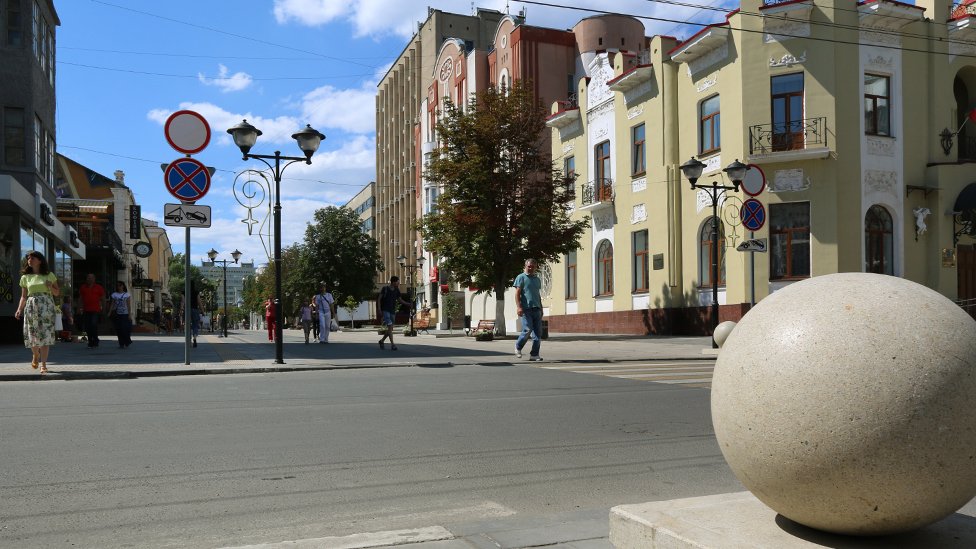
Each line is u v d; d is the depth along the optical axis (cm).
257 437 628
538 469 528
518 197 2505
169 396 877
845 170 2153
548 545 352
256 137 1322
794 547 299
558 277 3281
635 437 646
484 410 785
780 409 296
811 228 2141
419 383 1029
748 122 2197
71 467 515
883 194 2203
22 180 2189
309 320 2206
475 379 1085
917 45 2283
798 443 290
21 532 378
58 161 5488
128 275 5500
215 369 1174
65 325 2684
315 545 346
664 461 558
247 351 1728
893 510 284
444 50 5228
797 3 2133
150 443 598
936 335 286
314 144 1359
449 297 3703
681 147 2494
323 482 484
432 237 2570
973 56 2358
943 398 275
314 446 594
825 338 294
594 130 3016
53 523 393
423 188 5638
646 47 4144
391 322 1767
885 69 2230
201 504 431
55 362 1337
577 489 477
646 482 497
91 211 4022
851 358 285
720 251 2320
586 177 3069
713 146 2367
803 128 2159
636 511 349
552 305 3334
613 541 352
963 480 280
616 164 2845
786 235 2178
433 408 795
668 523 329
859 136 2173
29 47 2209
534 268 1444
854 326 292
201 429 661
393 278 1783
